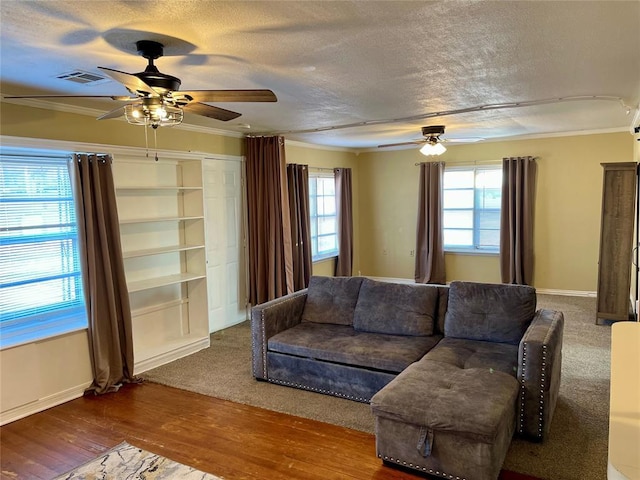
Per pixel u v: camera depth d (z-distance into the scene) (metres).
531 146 6.91
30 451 2.96
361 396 3.50
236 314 5.93
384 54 2.65
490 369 2.96
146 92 2.45
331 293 4.34
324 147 7.62
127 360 4.05
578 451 2.76
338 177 7.89
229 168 5.74
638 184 5.08
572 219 6.75
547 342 2.83
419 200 7.79
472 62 2.86
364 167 8.48
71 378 3.76
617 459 0.88
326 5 1.95
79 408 3.56
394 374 3.35
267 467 2.70
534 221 6.99
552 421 3.11
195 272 5.04
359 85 3.39
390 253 8.40
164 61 2.70
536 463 2.64
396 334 3.86
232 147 5.77
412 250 8.17
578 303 6.32
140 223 4.62
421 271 7.91
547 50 2.65
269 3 1.91
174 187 4.61
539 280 7.06
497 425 2.33
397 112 4.55
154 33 2.24
